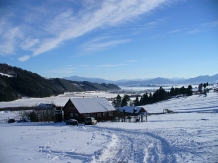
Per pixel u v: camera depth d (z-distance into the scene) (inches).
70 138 1027.3
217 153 595.5
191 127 1240.2
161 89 5733.3
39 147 818.2
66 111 2277.3
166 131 1146.0
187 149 679.7
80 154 697.6
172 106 3897.6
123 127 1459.2
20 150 766.5
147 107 3964.1
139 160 613.6
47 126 1681.8
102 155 681.6
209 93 5605.3
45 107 2785.4
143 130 1255.5
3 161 610.2
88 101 2300.7
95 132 1267.2
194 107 3494.1
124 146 837.8
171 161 567.5
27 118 2345.0
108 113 2319.1
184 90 6230.3
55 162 599.5
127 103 5036.9
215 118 1849.2
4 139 1018.7
